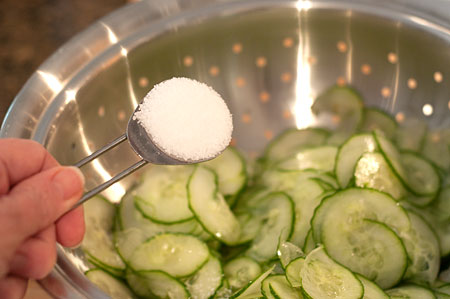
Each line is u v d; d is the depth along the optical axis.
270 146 0.49
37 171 0.36
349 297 0.38
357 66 0.47
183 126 0.37
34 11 0.59
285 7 0.45
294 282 0.39
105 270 0.41
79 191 0.35
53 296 0.35
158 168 0.45
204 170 0.45
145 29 0.44
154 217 0.43
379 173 0.44
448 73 0.43
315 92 0.49
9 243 0.33
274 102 0.49
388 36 0.44
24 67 0.55
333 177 0.46
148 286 0.41
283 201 0.44
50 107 0.40
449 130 0.44
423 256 0.42
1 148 0.35
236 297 0.39
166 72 0.46
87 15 0.59
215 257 0.42
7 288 0.34
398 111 0.47
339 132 0.49
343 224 0.41
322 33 0.46
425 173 0.45
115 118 0.44
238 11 0.45
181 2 0.45
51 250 0.35
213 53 0.46
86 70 0.42
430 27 0.42
